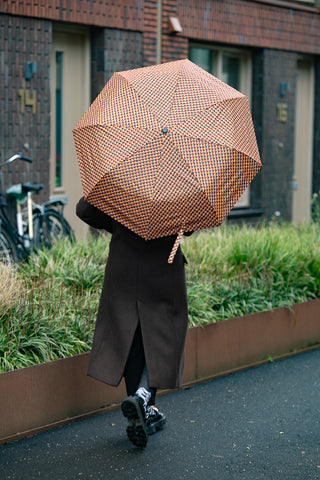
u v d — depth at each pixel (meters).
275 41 15.45
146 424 5.21
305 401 6.23
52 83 11.73
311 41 16.41
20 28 10.70
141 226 4.52
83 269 6.97
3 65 10.54
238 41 14.57
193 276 7.59
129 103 4.62
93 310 6.38
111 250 5.00
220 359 6.89
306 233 10.34
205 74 4.88
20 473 4.70
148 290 4.91
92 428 5.50
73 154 12.25
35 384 5.34
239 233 9.41
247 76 15.48
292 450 5.18
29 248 9.00
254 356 7.27
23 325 5.78
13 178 10.77
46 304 6.16
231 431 5.51
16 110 10.76
